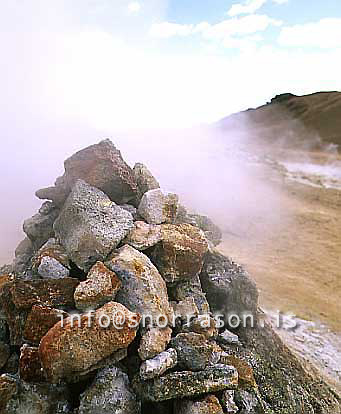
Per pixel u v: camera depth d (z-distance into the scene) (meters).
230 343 6.62
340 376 9.10
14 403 4.77
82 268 5.80
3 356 5.28
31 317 5.17
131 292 5.41
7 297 5.48
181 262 6.19
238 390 5.58
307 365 8.19
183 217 7.78
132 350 5.28
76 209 6.07
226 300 6.93
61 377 4.77
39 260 6.00
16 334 5.32
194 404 4.93
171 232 6.36
